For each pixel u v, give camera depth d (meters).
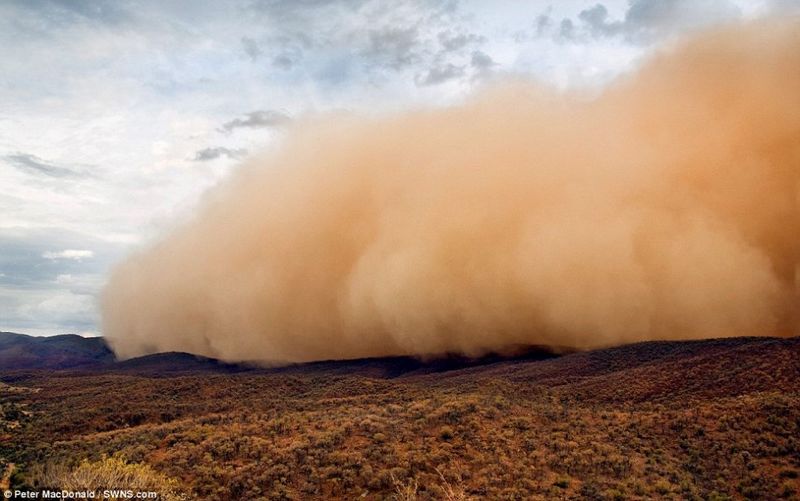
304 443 31.42
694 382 50.19
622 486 27.78
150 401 57.50
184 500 25.42
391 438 32.34
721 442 33.94
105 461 29.48
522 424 35.59
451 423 34.94
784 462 30.94
